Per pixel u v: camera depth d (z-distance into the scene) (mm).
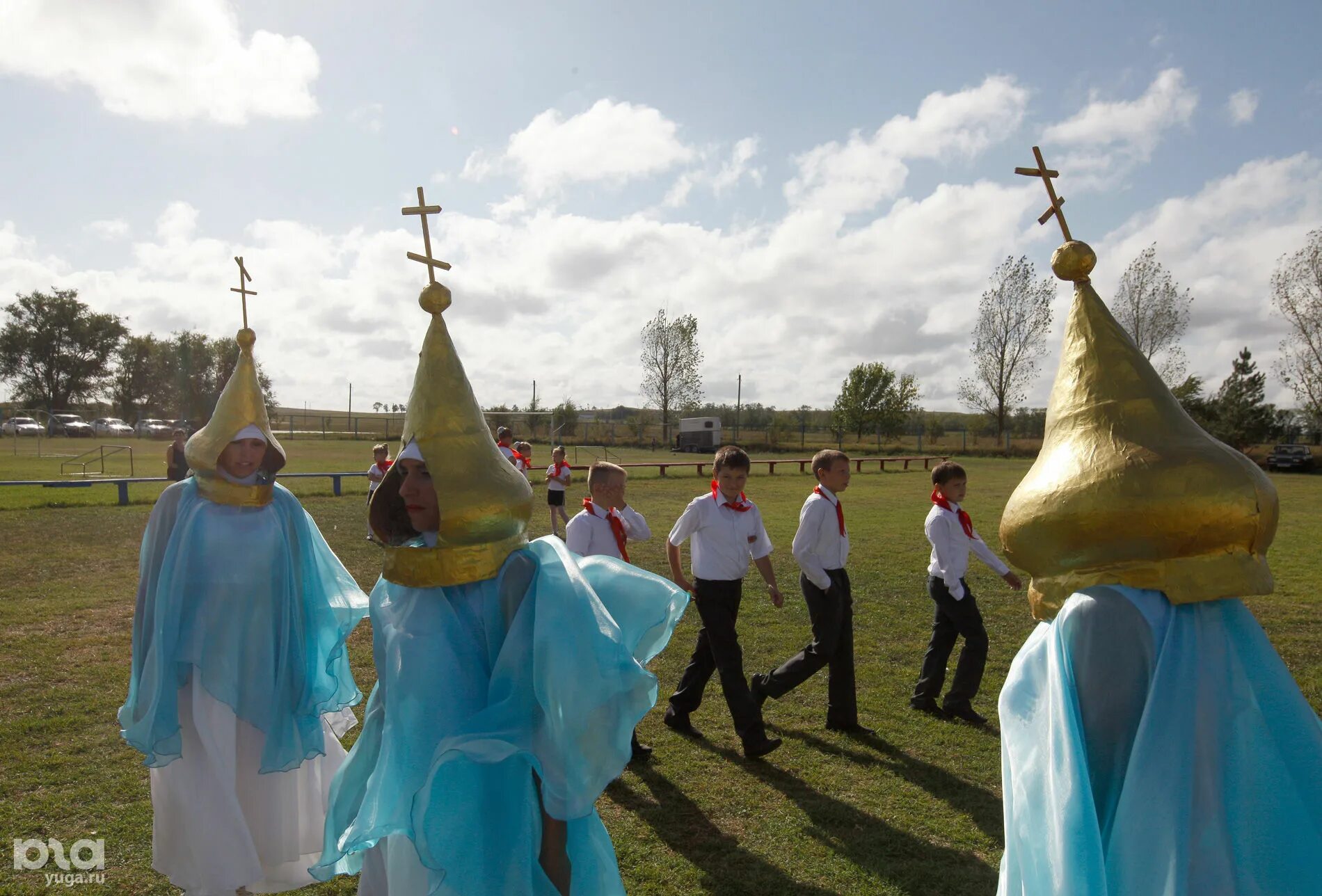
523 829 2242
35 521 15438
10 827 4051
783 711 6027
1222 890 1694
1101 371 2010
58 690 6117
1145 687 1830
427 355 2504
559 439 49844
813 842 4098
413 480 2480
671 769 4984
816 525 5402
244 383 3691
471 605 2424
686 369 60781
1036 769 1918
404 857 2320
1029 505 1997
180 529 3416
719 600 5184
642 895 3625
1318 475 37969
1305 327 43062
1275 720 1811
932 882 3729
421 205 2639
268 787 3457
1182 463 1822
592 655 2238
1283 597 9914
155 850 3391
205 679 3289
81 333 80250
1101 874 1704
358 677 6711
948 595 5832
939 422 59250
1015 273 51188
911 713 5961
